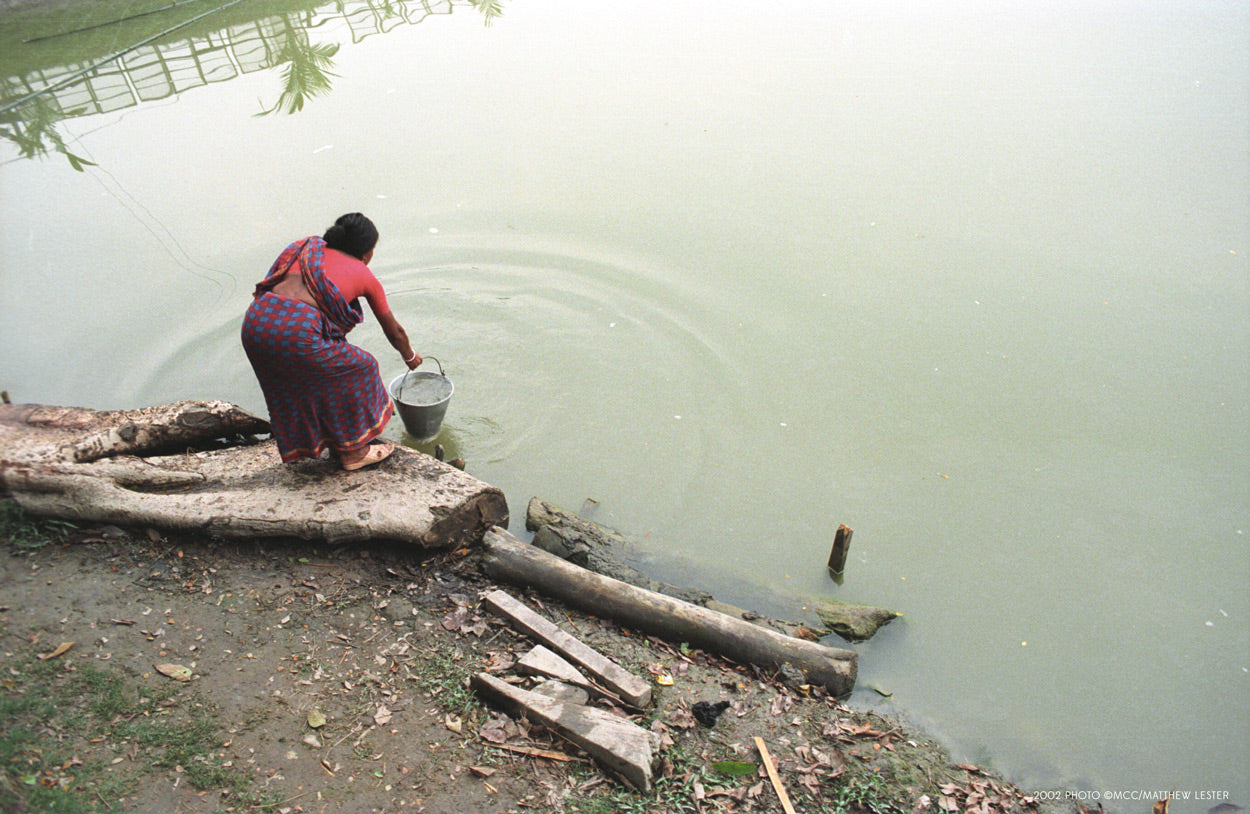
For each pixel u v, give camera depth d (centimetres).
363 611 470
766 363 770
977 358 774
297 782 370
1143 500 631
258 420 592
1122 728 481
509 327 810
